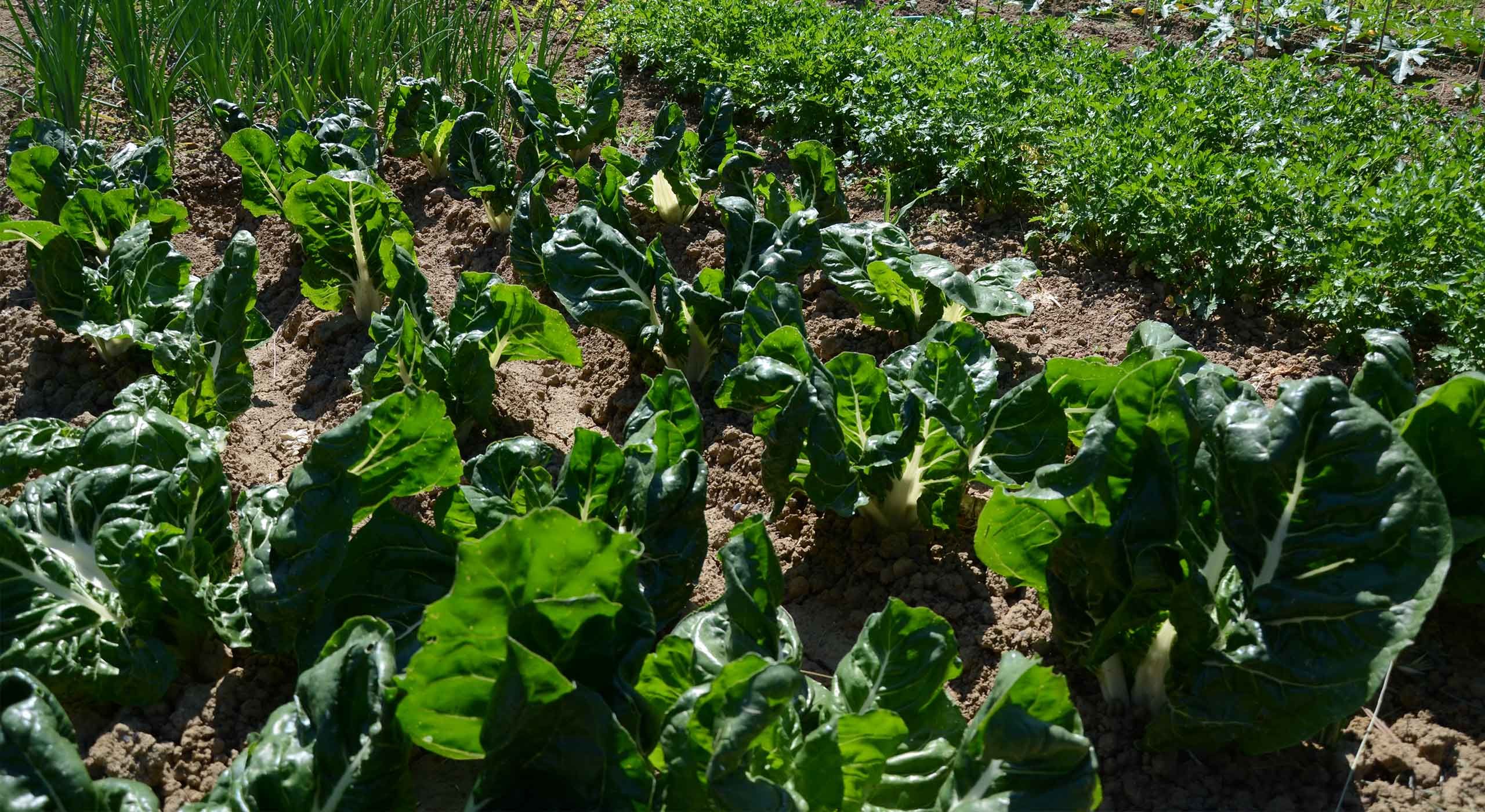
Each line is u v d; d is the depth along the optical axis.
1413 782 1.10
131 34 2.46
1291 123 2.23
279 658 1.24
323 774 0.94
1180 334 1.79
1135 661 1.14
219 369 1.61
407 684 0.93
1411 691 1.18
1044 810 0.93
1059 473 1.08
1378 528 0.98
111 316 1.81
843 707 1.08
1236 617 1.06
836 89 2.46
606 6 3.28
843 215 2.06
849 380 1.34
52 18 2.37
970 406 1.37
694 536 1.20
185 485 1.21
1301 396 1.00
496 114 2.57
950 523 1.38
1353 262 1.66
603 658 1.01
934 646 1.07
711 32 2.84
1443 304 1.58
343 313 1.98
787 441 1.29
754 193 2.12
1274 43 3.13
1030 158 2.24
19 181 2.10
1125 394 1.05
